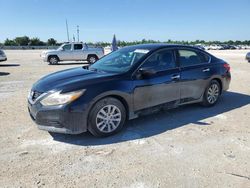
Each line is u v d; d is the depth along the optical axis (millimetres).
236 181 3084
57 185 3014
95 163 3508
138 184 3027
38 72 13789
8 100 6855
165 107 5156
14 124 4973
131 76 4574
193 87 5590
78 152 3830
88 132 4574
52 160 3588
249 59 19578
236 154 3752
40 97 4129
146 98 4773
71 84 4141
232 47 66125
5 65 18562
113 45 15422
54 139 4289
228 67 6453
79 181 3094
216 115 5547
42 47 69688
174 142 4160
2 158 3637
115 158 3643
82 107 4047
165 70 5062
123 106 4504
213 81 6070
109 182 3070
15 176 3193
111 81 4359
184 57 5512
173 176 3186
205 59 5988
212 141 4195
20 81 10273
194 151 3844
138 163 3498
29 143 4129
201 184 3025
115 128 4453
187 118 5340
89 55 21094
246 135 4449
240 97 7254
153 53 4969
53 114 4012
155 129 4727
